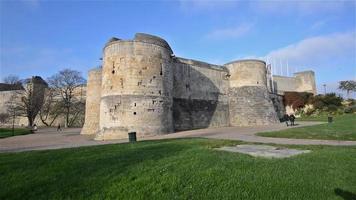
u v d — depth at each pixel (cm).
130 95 2691
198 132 2711
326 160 933
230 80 4191
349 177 744
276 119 4091
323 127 2414
